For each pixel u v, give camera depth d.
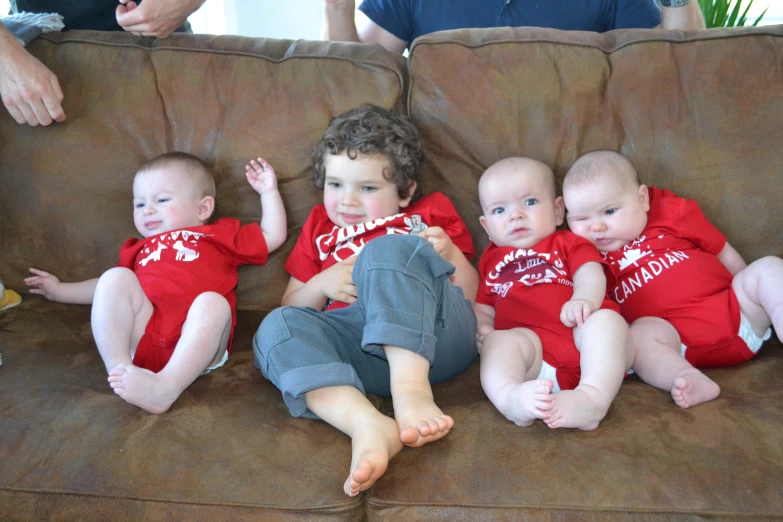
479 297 1.40
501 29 1.52
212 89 1.50
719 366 1.25
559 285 1.28
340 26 1.91
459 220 1.44
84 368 1.19
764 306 1.18
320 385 1.01
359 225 1.40
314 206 1.49
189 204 1.42
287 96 1.48
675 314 1.26
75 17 1.69
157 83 1.50
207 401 1.08
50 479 0.92
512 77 1.46
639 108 1.43
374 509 0.89
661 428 0.98
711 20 2.38
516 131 1.45
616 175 1.35
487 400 1.11
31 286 1.49
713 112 1.41
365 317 1.14
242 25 2.72
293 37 2.76
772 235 1.38
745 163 1.38
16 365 1.18
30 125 1.47
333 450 0.96
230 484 0.90
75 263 1.48
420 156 1.44
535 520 0.85
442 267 1.14
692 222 1.34
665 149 1.42
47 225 1.48
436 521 0.86
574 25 1.86
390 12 1.94
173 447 0.95
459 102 1.46
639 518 0.84
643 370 1.17
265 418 1.03
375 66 1.48
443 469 0.91
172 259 1.35
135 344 1.22
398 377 1.05
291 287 1.43
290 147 1.47
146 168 1.43
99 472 0.92
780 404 1.02
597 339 1.10
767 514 0.83
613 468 0.89
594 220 1.36
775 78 1.41
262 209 1.49
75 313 1.42
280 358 1.06
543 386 0.97
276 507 0.88
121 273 1.19
